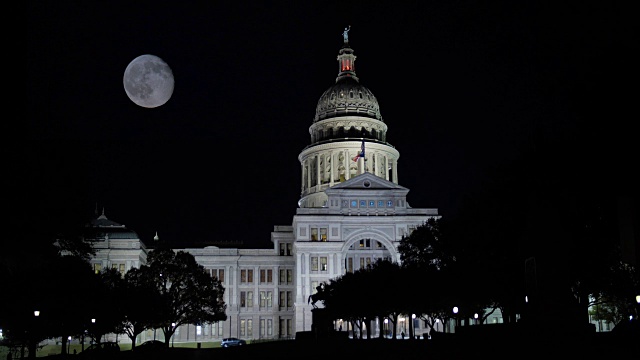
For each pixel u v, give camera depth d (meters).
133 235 133.62
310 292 135.25
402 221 139.25
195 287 97.88
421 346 44.84
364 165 157.50
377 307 82.06
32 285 60.25
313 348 54.12
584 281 54.41
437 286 74.62
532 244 37.97
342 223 139.25
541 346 32.38
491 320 119.38
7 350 86.25
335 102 169.12
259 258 147.62
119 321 78.62
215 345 125.75
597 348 30.27
